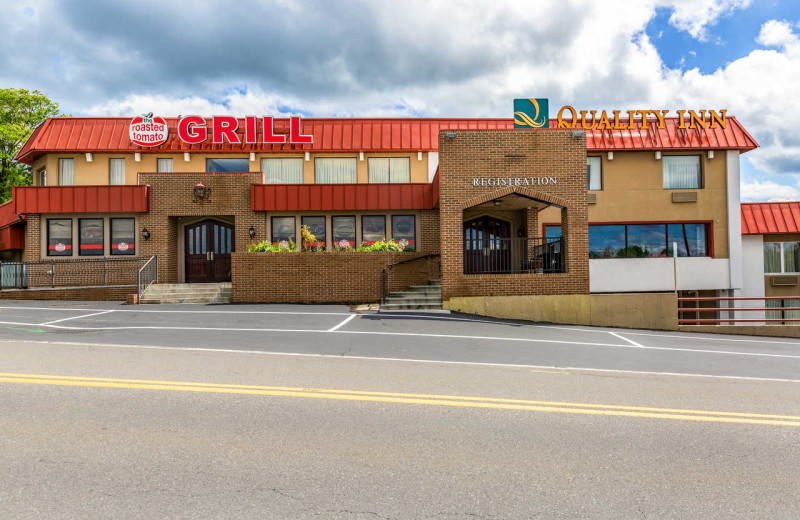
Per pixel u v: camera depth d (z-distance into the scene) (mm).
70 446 4367
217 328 11594
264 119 21375
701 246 22000
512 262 18438
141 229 20000
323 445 4480
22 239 22109
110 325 11867
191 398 5820
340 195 20406
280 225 20859
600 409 5727
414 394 6191
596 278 21562
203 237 20922
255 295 17672
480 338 11172
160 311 14781
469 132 16016
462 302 15805
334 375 7133
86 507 3357
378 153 21797
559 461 4230
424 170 21812
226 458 4168
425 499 3531
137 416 5164
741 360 9664
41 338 9930
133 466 3990
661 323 15805
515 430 4957
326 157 21844
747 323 19266
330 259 17828
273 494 3568
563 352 9805
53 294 19406
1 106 28656
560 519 3297
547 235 21609
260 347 9281
